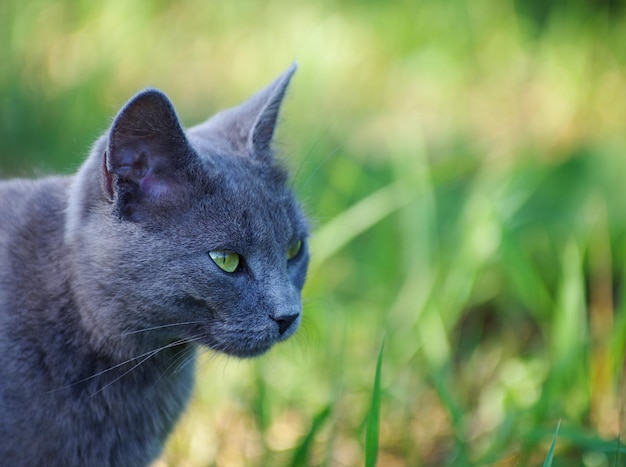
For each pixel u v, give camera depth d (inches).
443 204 190.7
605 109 244.1
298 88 235.0
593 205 180.7
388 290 170.9
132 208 101.3
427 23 277.1
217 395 145.6
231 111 120.6
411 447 139.4
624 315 144.6
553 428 127.3
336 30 277.7
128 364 106.2
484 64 267.6
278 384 150.0
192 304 103.2
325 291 166.1
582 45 259.8
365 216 171.6
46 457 103.5
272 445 138.5
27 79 217.8
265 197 107.5
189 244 101.3
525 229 182.5
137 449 111.2
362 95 254.8
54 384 102.4
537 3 277.4
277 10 288.8
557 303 157.9
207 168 103.1
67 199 106.0
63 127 203.8
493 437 137.7
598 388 147.6
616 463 112.0
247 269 105.0
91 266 100.9
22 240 105.8
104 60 232.1
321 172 195.8
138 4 273.6
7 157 199.5
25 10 247.9
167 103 97.9
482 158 210.4
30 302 103.1
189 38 280.4
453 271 159.3
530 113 249.9
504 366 160.6
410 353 155.4
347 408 149.3
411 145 197.3
